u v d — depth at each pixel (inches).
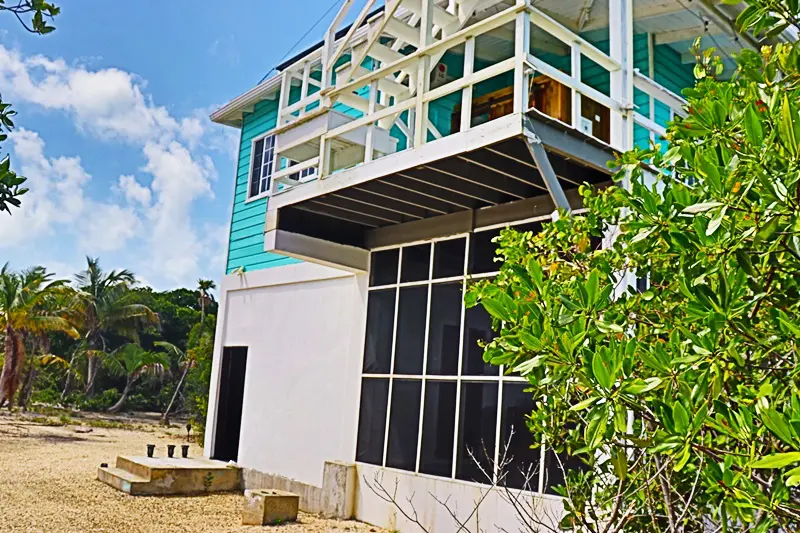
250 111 523.8
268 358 427.2
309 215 348.2
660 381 92.4
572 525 155.8
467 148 237.3
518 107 221.1
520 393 278.7
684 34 350.3
